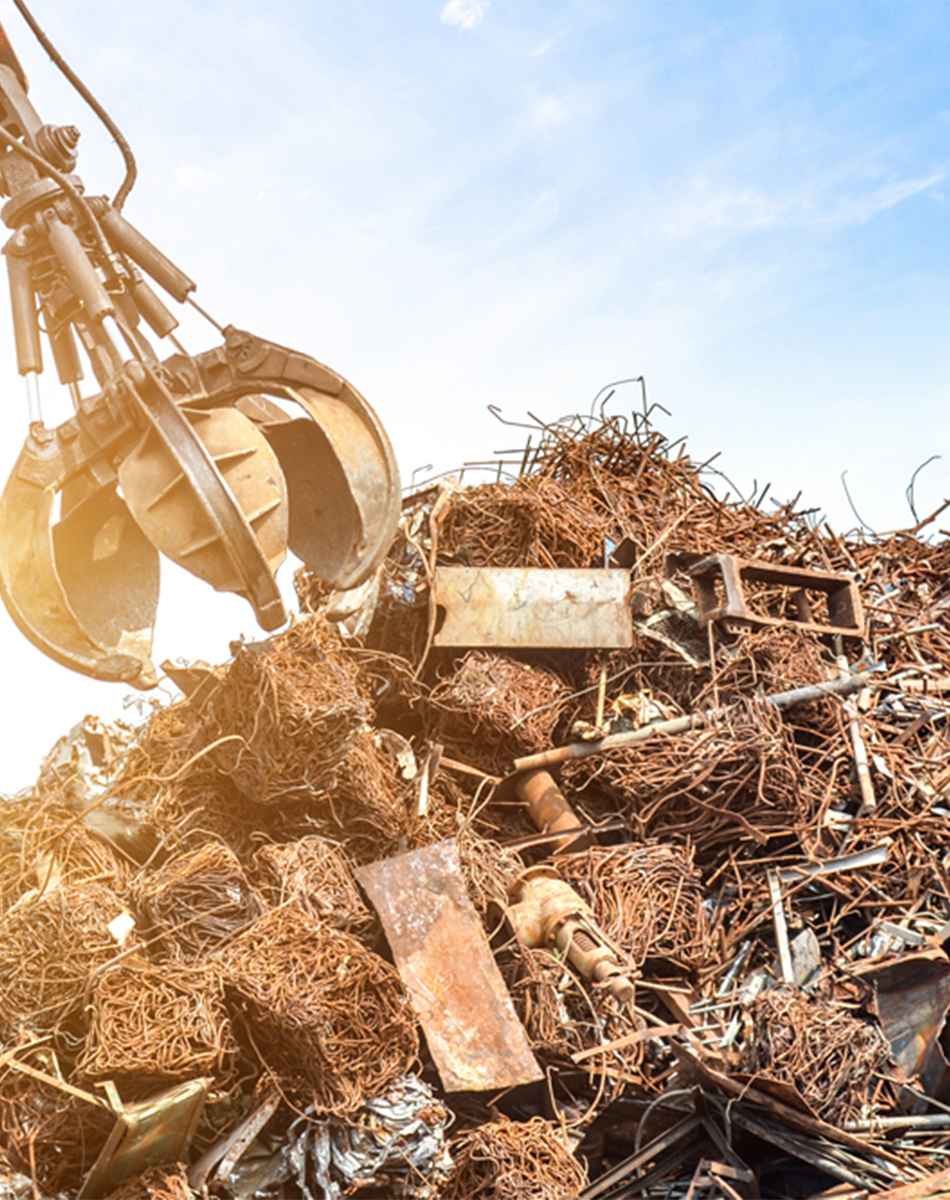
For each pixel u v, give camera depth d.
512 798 6.90
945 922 6.32
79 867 5.43
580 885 6.11
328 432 5.69
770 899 6.48
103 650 5.59
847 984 6.13
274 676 5.49
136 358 5.52
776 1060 5.42
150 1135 4.74
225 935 5.23
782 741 6.63
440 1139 5.11
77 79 5.72
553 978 5.69
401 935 5.55
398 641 7.07
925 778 7.02
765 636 7.22
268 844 5.78
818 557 8.41
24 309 5.67
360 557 5.67
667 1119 5.82
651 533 7.96
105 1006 4.82
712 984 6.16
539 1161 5.23
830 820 6.80
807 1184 5.60
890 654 7.99
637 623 7.39
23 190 5.77
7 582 5.47
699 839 6.62
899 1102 5.77
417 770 6.56
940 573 8.66
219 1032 4.90
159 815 5.77
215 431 5.55
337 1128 5.07
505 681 6.77
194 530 5.27
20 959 4.92
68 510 5.72
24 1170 4.78
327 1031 5.00
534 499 7.38
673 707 7.10
